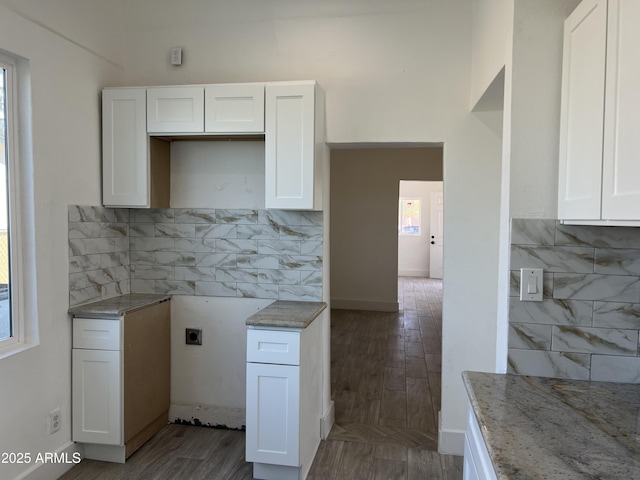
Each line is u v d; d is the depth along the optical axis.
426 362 4.62
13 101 2.27
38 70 2.34
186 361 3.14
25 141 2.30
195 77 3.00
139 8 3.02
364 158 7.00
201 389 3.13
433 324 6.20
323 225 2.96
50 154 2.43
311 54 2.88
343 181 7.07
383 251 7.01
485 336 2.80
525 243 1.73
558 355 1.72
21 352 2.25
